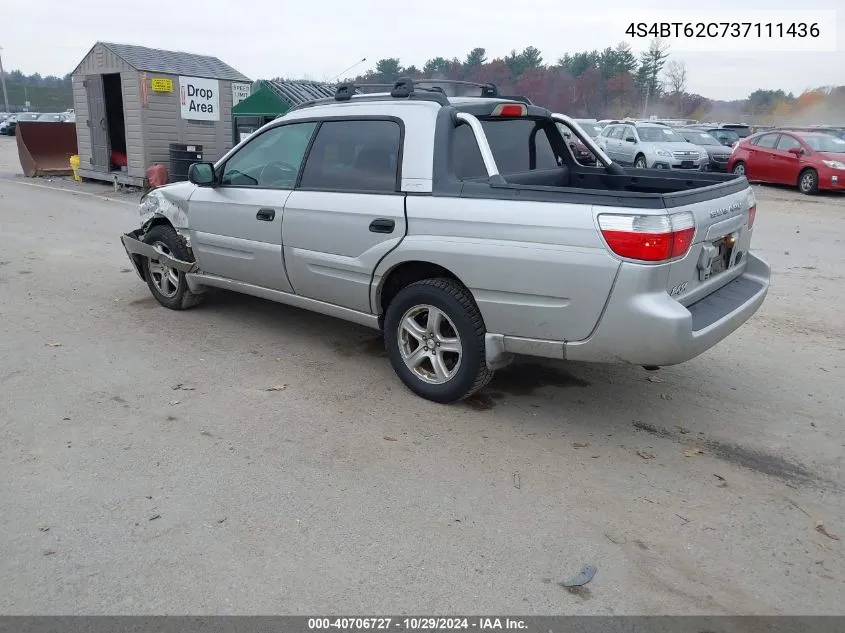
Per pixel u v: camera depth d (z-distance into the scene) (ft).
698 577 9.94
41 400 14.98
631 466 12.91
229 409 14.80
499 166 16.19
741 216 14.79
